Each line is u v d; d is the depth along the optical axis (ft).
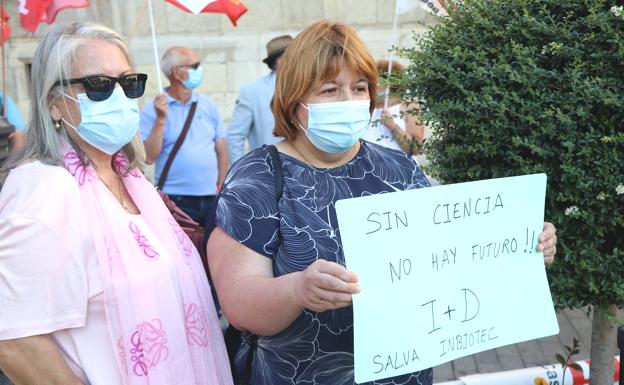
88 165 5.99
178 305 6.06
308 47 6.06
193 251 6.73
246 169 6.14
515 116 7.22
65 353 5.68
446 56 7.78
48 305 5.44
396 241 5.68
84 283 5.58
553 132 6.95
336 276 5.00
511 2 7.43
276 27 24.71
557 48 6.88
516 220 6.23
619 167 6.93
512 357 15.10
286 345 6.06
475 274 6.06
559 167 7.11
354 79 6.14
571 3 7.09
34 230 5.38
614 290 7.32
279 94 6.28
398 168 6.69
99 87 5.91
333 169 6.38
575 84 6.85
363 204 5.54
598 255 7.29
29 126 5.93
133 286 5.74
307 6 24.44
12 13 24.16
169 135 16.93
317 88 6.06
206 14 24.54
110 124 5.99
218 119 17.90
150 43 24.54
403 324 5.72
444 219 5.90
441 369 14.74
